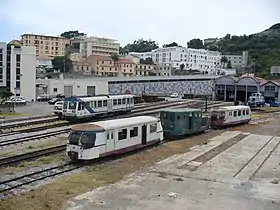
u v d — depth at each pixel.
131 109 53.41
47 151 26.47
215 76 111.50
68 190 17.73
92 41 177.25
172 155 26.75
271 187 19.34
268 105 77.50
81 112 42.88
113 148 25.09
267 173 22.34
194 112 36.38
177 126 33.94
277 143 33.59
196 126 36.81
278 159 26.56
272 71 125.50
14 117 44.66
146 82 95.50
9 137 31.56
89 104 44.31
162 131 31.34
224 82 88.81
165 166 23.28
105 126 24.55
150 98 73.06
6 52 70.56
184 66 180.00
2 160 23.44
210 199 16.97
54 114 47.25
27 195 16.88
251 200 17.06
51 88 77.81
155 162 24.38
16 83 72.12
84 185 18.67
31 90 73.69
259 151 29.41
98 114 46.06
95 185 18.75
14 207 15.25
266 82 82.62
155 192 17.77
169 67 167.38
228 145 31.64
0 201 15.97
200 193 17.84
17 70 72.00
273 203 16.75
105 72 139.25
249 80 84.75
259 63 160.25
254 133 39.59
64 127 38.62
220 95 89.62
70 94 78.75
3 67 70.38
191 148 29.72
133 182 19.44
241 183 19.91
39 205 15.58
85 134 23.42
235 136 37.00
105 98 47.41
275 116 58.66
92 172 21.45
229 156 26.97
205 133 38.69
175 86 102.75
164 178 20.39
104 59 140.50
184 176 20.95
